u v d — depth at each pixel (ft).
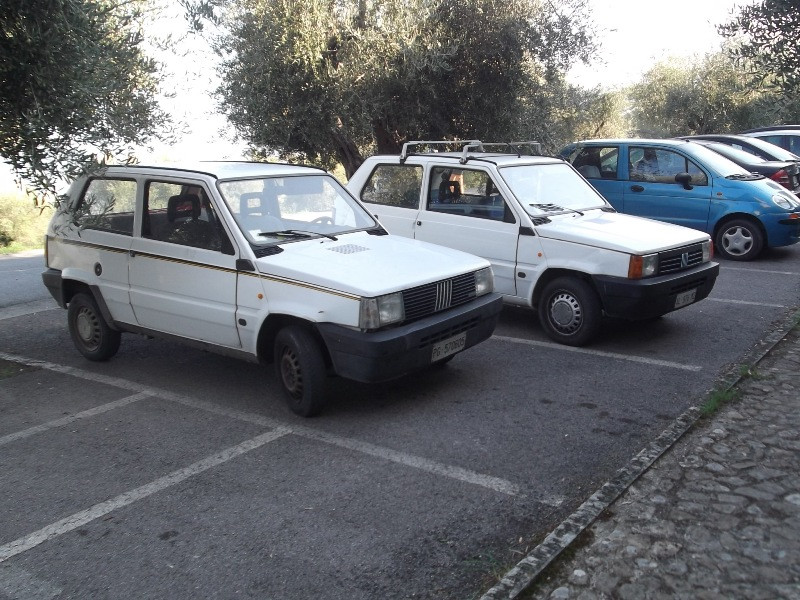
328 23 37.99
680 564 11.11
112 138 19.08
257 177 20.16
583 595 10.54
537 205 24.29
